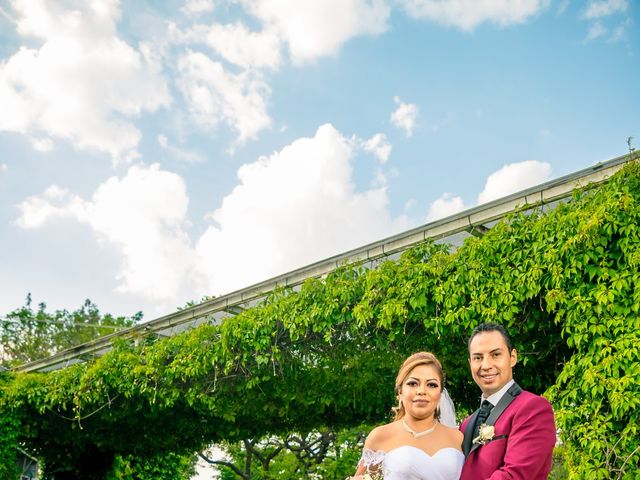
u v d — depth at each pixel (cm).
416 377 327
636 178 591
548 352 682
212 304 1008
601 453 550
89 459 1431
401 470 307
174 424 1234
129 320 3212
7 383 1194
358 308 775
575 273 597
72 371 1141
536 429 301
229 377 959
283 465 1794
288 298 873
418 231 780
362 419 1106
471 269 688
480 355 331
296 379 944
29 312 2842
